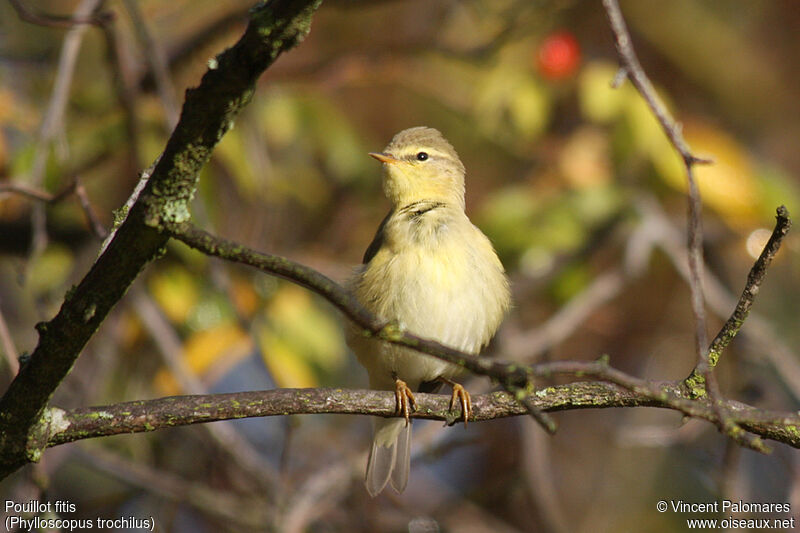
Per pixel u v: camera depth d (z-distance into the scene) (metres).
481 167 13.09
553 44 11.04
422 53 12.12
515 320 11.27
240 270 10.45
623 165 11.09
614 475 12.81
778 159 14.31
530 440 11.26
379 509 11.77
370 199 12.98
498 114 11.33
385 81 12.88
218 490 11.60
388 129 13.53
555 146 11.62
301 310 10.35
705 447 11.09
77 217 10.63
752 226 11.05
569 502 12.76
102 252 5.14
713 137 11.05
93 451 10.34
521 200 11.02
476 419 6.64
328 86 12.05
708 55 13.77
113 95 10.69
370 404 6.11
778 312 13.17
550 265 11.23
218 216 10.32
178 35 12.25
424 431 10.44
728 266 13.23
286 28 4.04
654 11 13.53
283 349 10.10
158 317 9.80
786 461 10.02
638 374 13.20
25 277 8.90
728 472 9.83
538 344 10.93
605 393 6.11
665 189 11.33
